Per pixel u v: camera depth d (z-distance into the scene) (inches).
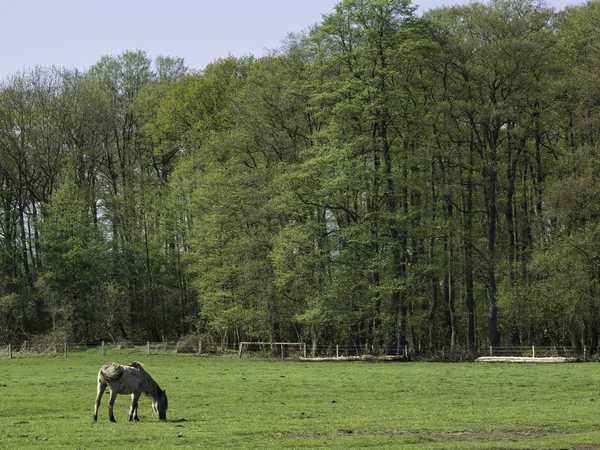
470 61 2549.2
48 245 3189.0
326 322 2559.1
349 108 2429.9
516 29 2503.7
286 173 2536.9
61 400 1259.2
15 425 979.9
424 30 2500.0
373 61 2534.5
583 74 2349.9
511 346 2508.6
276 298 2640.3
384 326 2484.0
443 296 3073.3
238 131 2792.8
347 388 1480.1
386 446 852.6
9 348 2659.9
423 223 2544.3
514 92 2578.7
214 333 3093.0
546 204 2378.2
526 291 2436.0
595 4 2637.8
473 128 2662.4
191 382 1582.2
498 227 2906.0
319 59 2541.8
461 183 2613.2
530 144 2829.7
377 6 2474.2
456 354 2490.2
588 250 2314.2
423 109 2603.3
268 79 2736.2
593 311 2352.4
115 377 1018.7
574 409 1182.9
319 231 2532.0
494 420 1066.7
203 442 863.1
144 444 844.0
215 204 2773.1
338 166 2437.3
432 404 1255.5
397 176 2455.7
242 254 2714.1
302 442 869.2
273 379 1660.9
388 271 2479.1
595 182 2301.9
